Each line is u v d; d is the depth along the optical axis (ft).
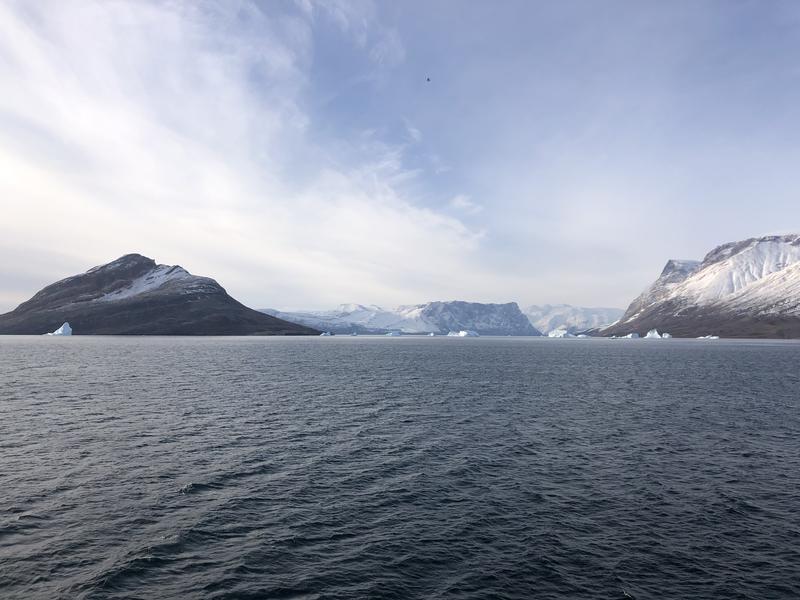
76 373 327.47
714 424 179.11
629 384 304.30
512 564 75.10
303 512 93.86
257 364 419.95
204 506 95.35
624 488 109.81
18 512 90.22
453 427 170.09
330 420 178.40
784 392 267.59
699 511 96.78
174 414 184.85
